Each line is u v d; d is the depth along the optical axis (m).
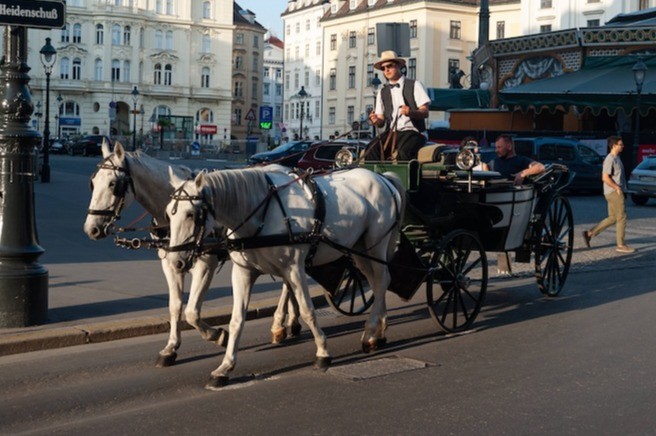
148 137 76.19
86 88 86.31
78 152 68.12
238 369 7.59
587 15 62.22
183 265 6.58
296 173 7.68
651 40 33.47
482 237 10.01
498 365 7.66
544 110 39.06
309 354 8.16
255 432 5.75
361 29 83.62
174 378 7.28
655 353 8.03
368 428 5.83
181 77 90.44
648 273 13.24
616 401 6.46
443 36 77.19
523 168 11.48
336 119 87.50
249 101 110.81
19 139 8.70
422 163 9.36
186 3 89.69
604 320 9.65
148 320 9.13
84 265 12.80
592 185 30.09
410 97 9.59
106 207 7.57
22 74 8.90
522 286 12.10
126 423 5.97
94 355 8.12
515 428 5.82
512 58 37.38
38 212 20.53
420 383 7.05
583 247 16.20
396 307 10.67
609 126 39.41
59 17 8.95
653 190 26.80
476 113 37.16
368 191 8.20
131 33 87.44
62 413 6.27
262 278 12.09
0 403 6.52
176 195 6.68
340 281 8.98
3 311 8.62
